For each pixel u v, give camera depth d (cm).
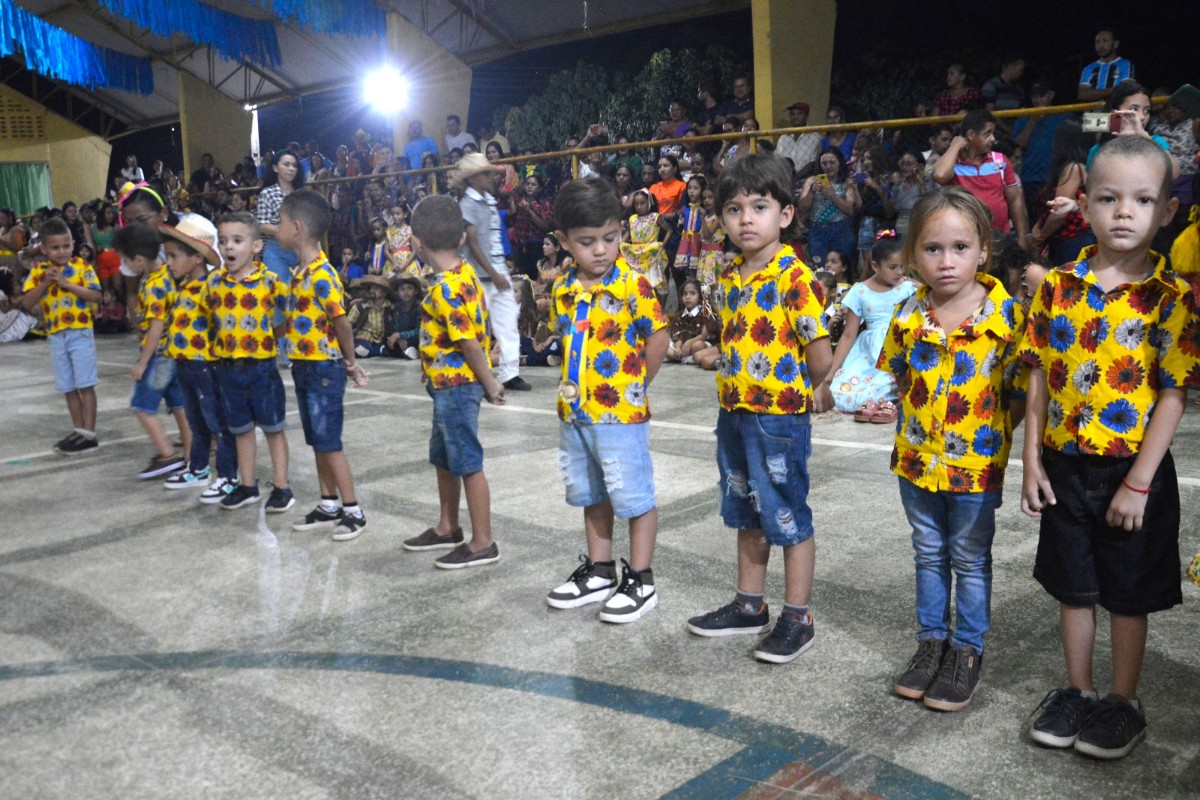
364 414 668
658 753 233
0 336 1198
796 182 877
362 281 970
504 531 405
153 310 481
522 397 713
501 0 1324
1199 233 213
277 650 296
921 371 252
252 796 219
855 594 327
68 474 526
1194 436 508
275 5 1276
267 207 805
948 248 240
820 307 269
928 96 1075
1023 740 236
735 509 291
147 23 1356
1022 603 315
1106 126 381
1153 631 291
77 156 2180
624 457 306
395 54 1403
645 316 302
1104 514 222
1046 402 231
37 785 226
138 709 261
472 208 691
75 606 336
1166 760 225
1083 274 223
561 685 270
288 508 446
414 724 250
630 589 315
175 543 402
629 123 1266
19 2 1540
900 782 219
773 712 252
